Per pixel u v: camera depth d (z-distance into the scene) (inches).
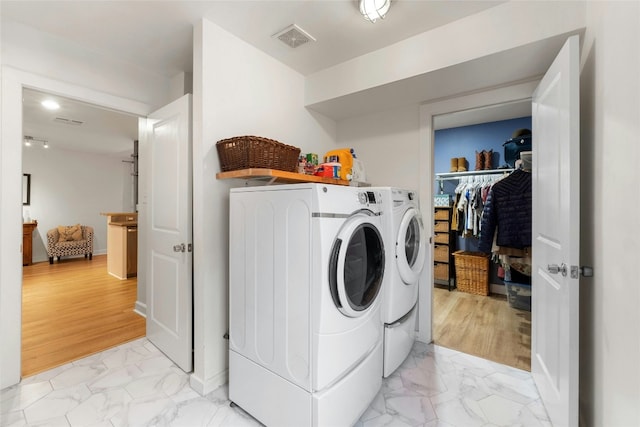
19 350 72.2
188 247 75.2
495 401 67.2
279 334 55.8
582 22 57.5
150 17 70.7
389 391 71.0
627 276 39.2
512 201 117.1
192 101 75.1
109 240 190.4
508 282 129.4
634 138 37.7
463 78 80.2
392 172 106.7
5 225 70.1
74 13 68.9
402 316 80.3
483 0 64.9
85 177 257.6
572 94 49.4
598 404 48.8
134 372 77.4
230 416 62.2
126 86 92.6
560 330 54.5
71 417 60.9
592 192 52.9
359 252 59.4
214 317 72.2
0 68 69.4
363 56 88.4
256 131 84.0
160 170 86.1
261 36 78.6
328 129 115.6
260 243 59.4
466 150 160.1
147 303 95.0
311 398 50.5
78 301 134.6
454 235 164.9
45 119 153.6
